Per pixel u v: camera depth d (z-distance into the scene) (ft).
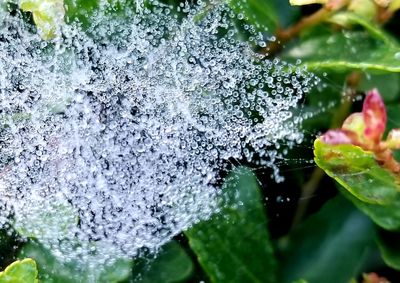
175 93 1.19
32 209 1.15
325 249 1.12
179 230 1.13
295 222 1.14
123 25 1.18
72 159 1.19
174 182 1.17
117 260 1.12
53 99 1.19
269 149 1.17
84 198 1.17
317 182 1.14
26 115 1.19
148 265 1.13
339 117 1.16
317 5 1.15
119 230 1.15
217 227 1.12
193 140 1.19
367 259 1.11
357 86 1.14
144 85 1.19
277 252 1.13
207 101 1.19
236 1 1.14
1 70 1.20
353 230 1.11
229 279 1.11
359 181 1.07
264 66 1.17
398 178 1.05
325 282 1.11
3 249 1.13
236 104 1.19
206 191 1.15
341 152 1.05
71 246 1.13
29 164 1.19
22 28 1.18
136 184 1.18
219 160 1.17
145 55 1.19
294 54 1.15
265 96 1.18
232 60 1.18
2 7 1.17
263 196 1.15
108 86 1.19
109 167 1.19
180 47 1.19
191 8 1.17
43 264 1.12
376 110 1.03
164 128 1.19
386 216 1.08
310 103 1.17
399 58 1.09
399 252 1.09
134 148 1.19
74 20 1.16
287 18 1.15
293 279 1.11
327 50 1.13
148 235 1.14
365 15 1.11
